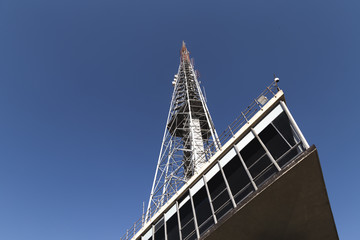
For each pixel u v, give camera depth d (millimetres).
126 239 25375
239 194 16375
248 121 18438
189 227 18891
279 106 17000
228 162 18359
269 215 14219
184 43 69688
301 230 15008
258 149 16781
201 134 37219
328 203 13906
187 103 42531
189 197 20312
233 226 14672
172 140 36906
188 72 57906
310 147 12898
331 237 15492
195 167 26125
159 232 21797
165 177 31109
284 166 14539
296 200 13766
